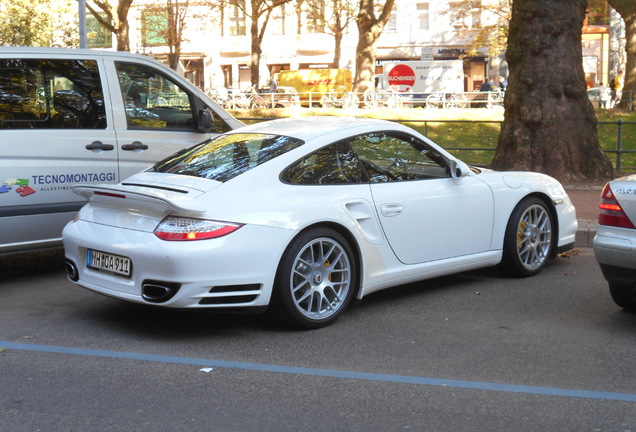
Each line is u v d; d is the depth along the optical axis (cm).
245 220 514
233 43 5766
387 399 421
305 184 557
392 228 597
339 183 575
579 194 1180
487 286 684
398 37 5588
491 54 4656
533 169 1304
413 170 630
